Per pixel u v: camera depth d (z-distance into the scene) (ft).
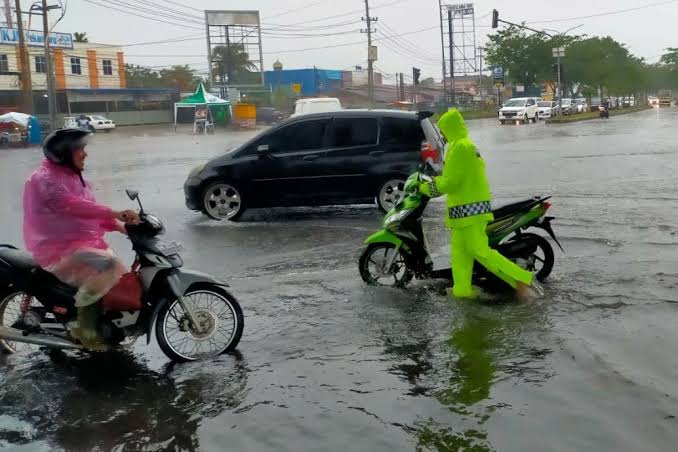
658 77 361.51
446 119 19.98
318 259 26.50
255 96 231.09
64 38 194.59
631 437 11.98
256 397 14.34
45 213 15.46
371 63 182.39
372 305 20.26
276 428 12.94
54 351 17.63
